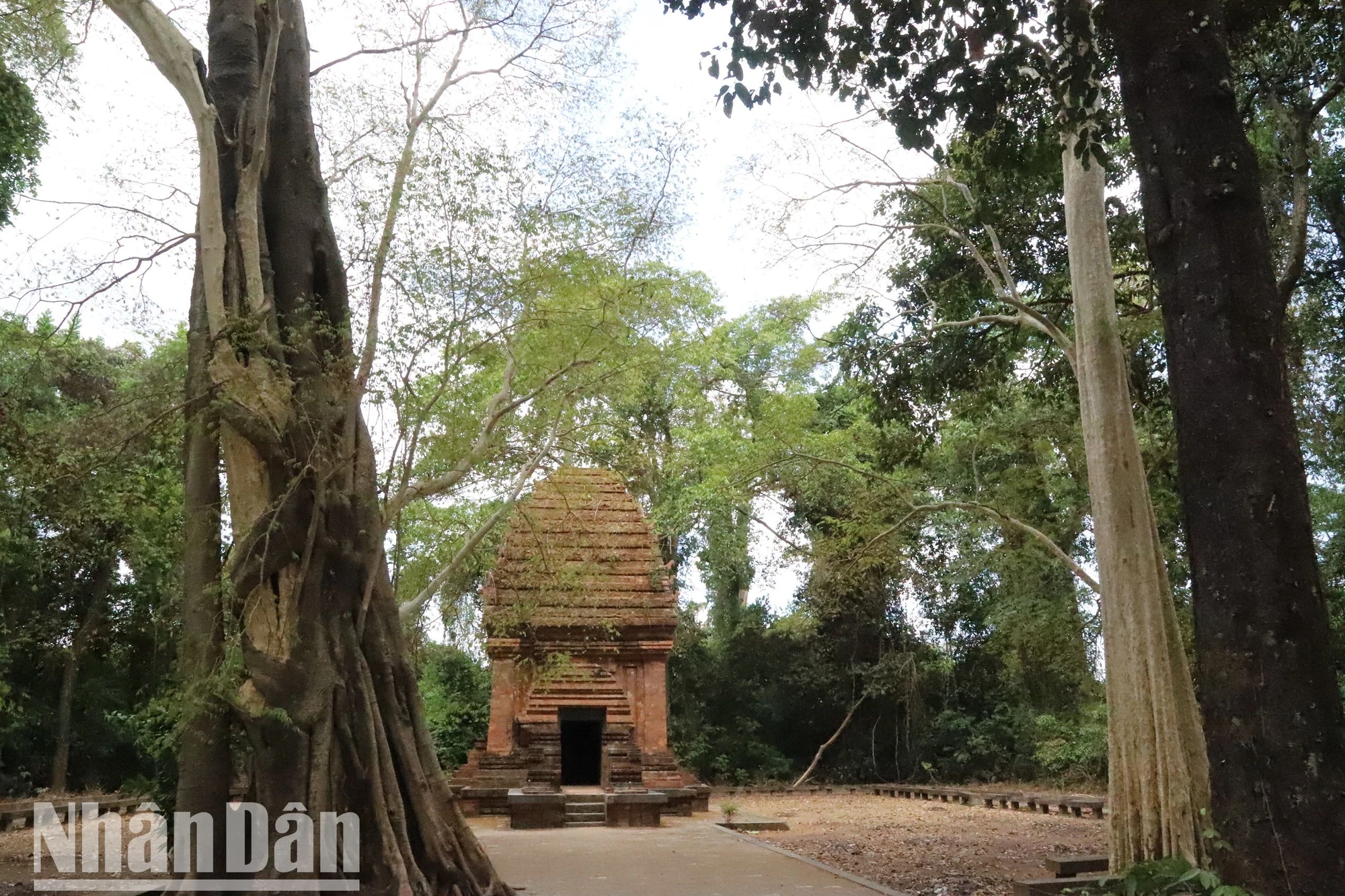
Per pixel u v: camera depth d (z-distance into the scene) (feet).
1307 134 31.53
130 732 69.56
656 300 40.52
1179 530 59.47
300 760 25.86
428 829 28.40
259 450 27.73
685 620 95.71
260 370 27.84
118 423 28.91
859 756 99.30
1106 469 36.60
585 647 60.80
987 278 48.67
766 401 67.00
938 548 87.40
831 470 59.88
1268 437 18.62
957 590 89.81
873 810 70.23
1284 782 17.40
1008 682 93.97
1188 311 19.61
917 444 51.93
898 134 29.94
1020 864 41.22
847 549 55.31
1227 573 18.39
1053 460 77.20
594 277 34.30
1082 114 28.40
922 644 97.50
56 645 52.24
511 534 59.52
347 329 29.71
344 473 29.78
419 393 32.30
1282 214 40.65
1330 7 33.50
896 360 49.57
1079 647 76.28
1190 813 33.06
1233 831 17.89
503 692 59.77
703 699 98.84
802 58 28.25
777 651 99.25
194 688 25.21
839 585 58.90
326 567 28.60
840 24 28.43
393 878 26.37
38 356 31.24
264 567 26.99
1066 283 46.52
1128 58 21.26
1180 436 19.66
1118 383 37.19
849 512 61.11
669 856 40.91
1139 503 36.24
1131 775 34.19
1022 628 76.48
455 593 48.34
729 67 28.71
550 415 36.45
